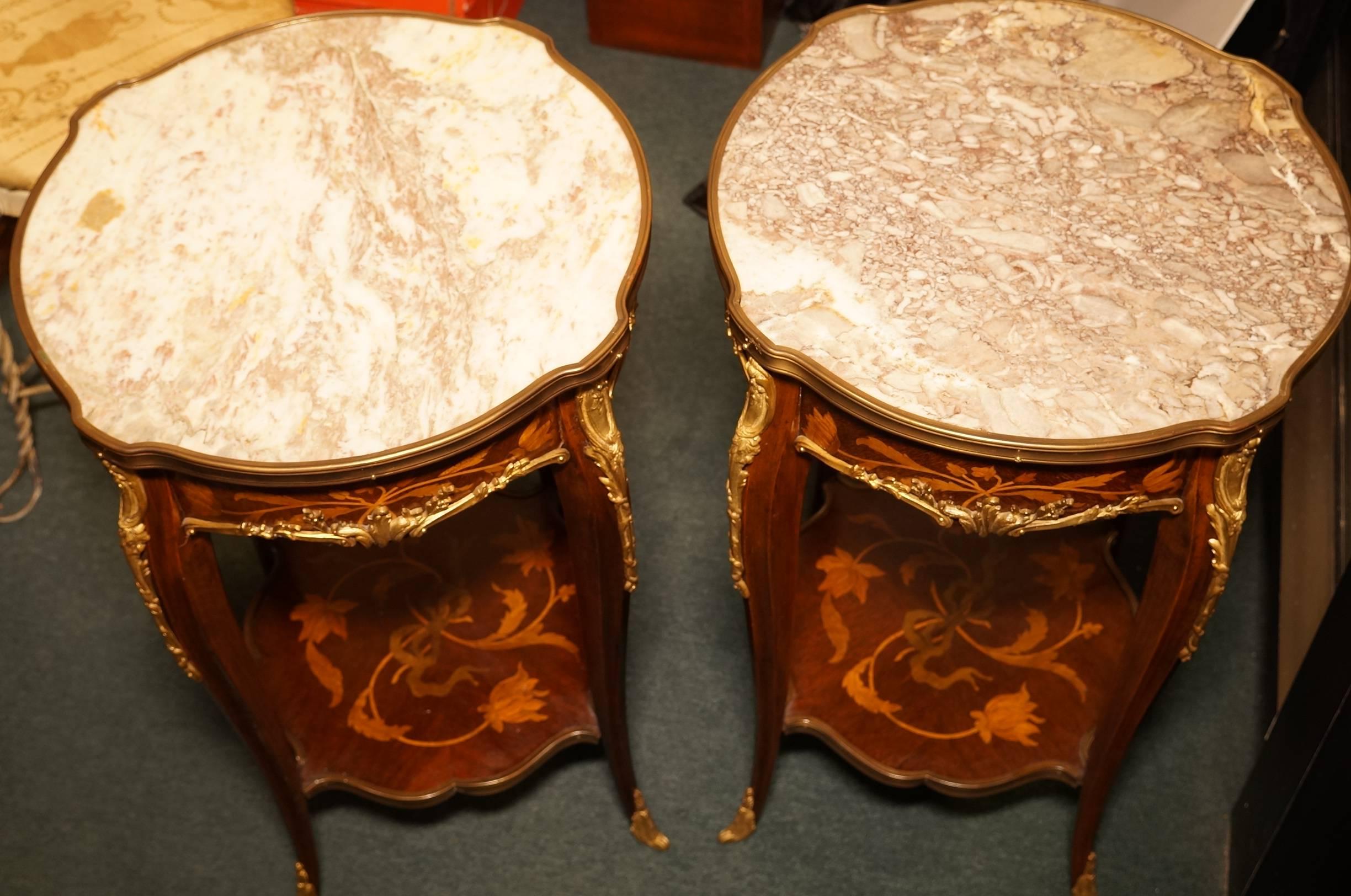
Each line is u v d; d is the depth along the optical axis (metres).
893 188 1.51
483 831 1.88
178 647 1.47
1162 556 1.41
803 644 1.85
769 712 1.70
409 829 1.88
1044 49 1.68
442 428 1.30
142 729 1.98
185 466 1.29
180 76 1.66
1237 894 1.76
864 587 1.91
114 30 1.99
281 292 1.43
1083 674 1.81
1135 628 1.50
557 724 1.79
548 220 1.48
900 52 1.68
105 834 1.88
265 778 1.66
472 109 1.61
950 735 1.76
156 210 1.51
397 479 1.32
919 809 1.88
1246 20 2.15
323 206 1.51
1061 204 1.50
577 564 1.54
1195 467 1.32
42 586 2.12
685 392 2.30
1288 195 1.51
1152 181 1.52
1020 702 1.78
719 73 2.80
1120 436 1.26
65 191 1.53
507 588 1.93
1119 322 1.37
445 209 1.50
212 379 1.35
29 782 1.93
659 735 1.96
